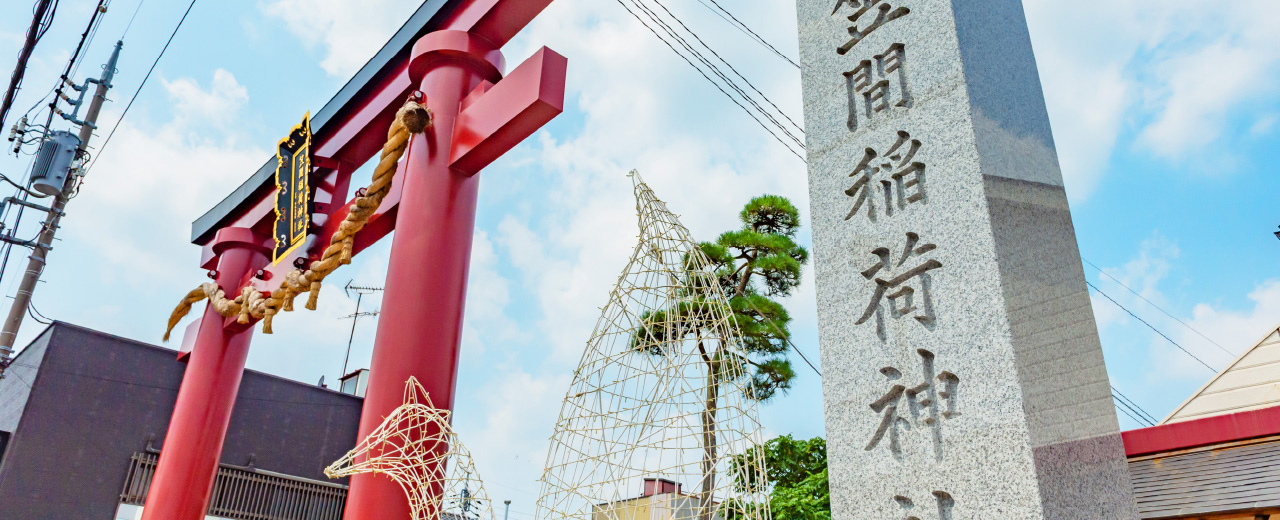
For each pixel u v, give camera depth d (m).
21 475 10.42
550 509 3.81
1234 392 7.17
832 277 3.54
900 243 3.30
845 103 3.84
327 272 7.68
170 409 12.02
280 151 9.30
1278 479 4.78
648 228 4.25
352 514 5.81
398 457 5.52
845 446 3.21
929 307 3.10
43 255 10.80
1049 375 2.81
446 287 6.54
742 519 3.54
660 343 3.94
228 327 9.95
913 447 2.97
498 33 7.54
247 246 10.41
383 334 6.36
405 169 7.25
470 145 6.79
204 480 9.34
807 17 4.29
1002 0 3.81
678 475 3.59
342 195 9.29
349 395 13.77
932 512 2.82
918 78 3.54
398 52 8.28
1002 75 3.51
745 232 11.82
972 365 2.87
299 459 12.72
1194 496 5.07
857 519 3.06
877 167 3.54
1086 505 2.64
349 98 8.93
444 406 6.20
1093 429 2.84
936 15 3.58
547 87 6.39
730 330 3.83
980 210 3.04
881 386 3.16
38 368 10.98
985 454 2.72
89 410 11.24
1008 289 2.88
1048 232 3.20
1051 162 3.44
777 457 12.23
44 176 10.67
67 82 11.43
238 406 12.34
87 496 10.87
